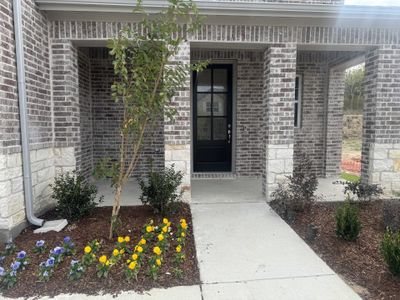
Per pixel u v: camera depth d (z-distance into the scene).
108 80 6.66
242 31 4.85
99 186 6.32
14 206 3.59
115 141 6.77
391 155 5.25
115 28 4.64
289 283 2.74
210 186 6.36
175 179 4.48
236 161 7.20
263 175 5.46
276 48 4.94
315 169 7.34
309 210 4.60
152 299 2.48
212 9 4.47
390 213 3.91
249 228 4.00
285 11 4.58
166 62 3.25
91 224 3.99
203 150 7.30
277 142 5.09
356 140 16.62
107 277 2.72
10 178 3.51
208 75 7.12
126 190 5.97
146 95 3.21
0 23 3.33
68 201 4.04
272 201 5.02
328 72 7.05
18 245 3.35
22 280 2.69
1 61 3.35
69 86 4.71
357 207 4.49
